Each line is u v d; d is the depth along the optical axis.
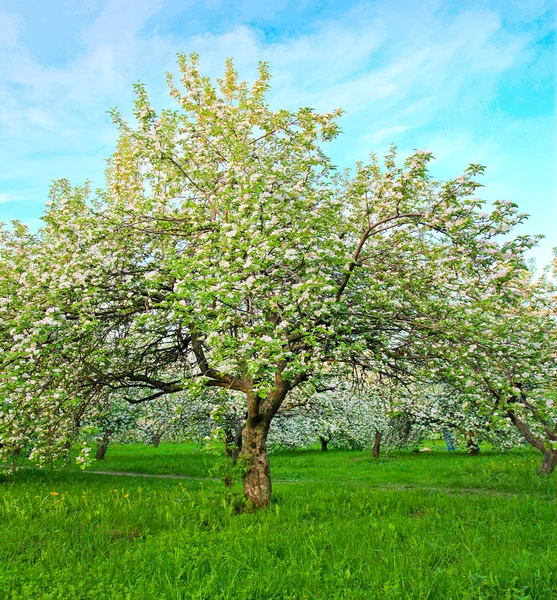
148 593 4.30
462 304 9.42
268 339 6.96
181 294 7.38
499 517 7.88
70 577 4.78
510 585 4.61
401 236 9.88
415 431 24.67
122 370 10.50
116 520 7.33
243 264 7.62
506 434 19.36
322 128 9.58
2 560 5.31
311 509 8.83
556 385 10.23
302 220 8.81
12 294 9.07
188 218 9.57
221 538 6.21
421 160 7.80
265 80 10.97
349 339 9.45
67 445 9.29
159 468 19.47
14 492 9.87
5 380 7.95
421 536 6.61
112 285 9.48
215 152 10.16
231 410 18.47
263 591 4.50
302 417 23.69
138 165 11.67
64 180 12.81
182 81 10.66
